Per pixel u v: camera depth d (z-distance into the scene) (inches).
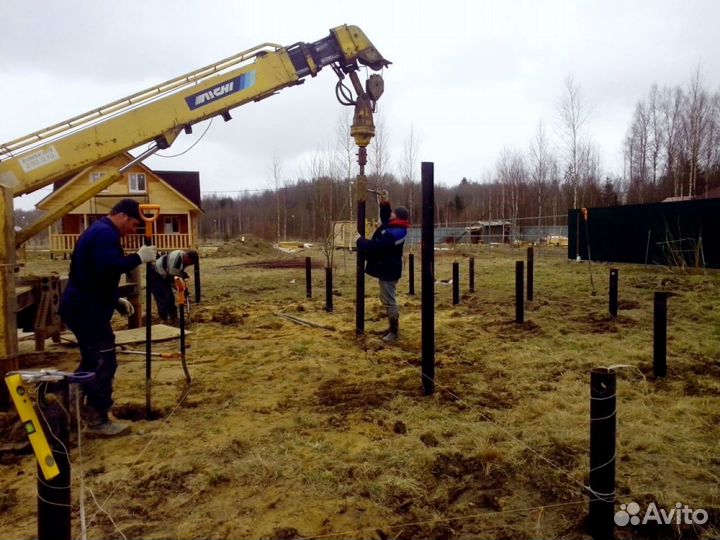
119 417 186.4
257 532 113.8
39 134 227.6
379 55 272.8
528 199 2091.5
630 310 377.7
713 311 358.0
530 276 429.4
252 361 258.1
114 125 235.3
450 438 160.9
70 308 165.5
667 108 1889.8
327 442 158.7
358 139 285.6
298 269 856.3
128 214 174.4
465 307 412.8
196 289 476.1
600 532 108.3
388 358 257.3
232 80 250.8
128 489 133.6
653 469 138.6
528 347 271.1
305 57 261.0
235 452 154.2
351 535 112.3
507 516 119.5
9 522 120.1
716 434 159.3
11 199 189.6
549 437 157.6
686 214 672.4
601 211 805.2
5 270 185.8
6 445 161.8
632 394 195.2
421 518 119.0
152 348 290.8
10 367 187.6
